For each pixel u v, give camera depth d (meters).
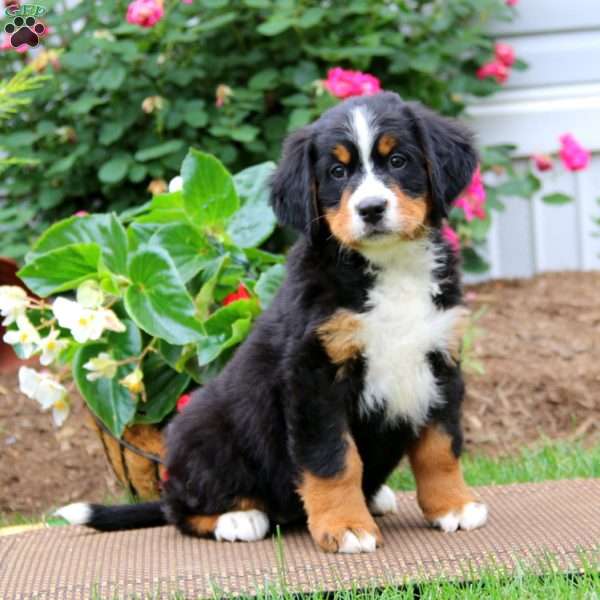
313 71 6.61
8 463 5.62
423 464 3.75
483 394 6.04
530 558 3.30
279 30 6.25
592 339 6.45
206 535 3.87
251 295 4.71
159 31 6.48
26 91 6.55
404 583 3.17
